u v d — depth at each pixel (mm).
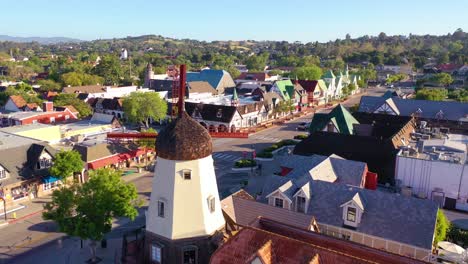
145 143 81250
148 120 124062
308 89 164375
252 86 174250
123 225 55000
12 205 62000
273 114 136125
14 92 138500
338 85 187000
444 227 45781
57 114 115000
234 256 29656
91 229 41500
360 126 86688
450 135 84000
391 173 66938
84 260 46062
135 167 80688
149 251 37219
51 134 89000
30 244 50125
